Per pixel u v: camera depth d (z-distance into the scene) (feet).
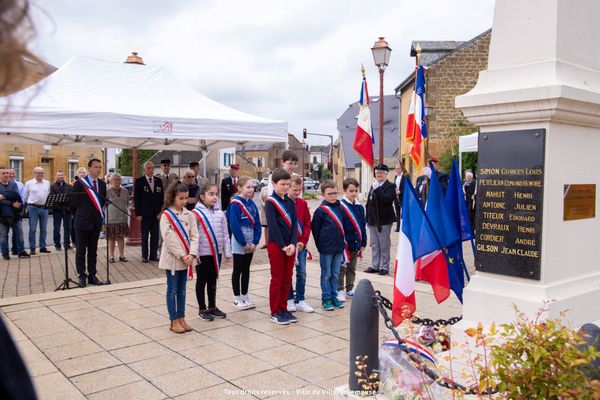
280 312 19.20
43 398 12.48
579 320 11.10
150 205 33.53
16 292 25.05
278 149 217.36
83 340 17.08
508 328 7.47
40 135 35.35
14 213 34.91
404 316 11.16
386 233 28.55
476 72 70.03
